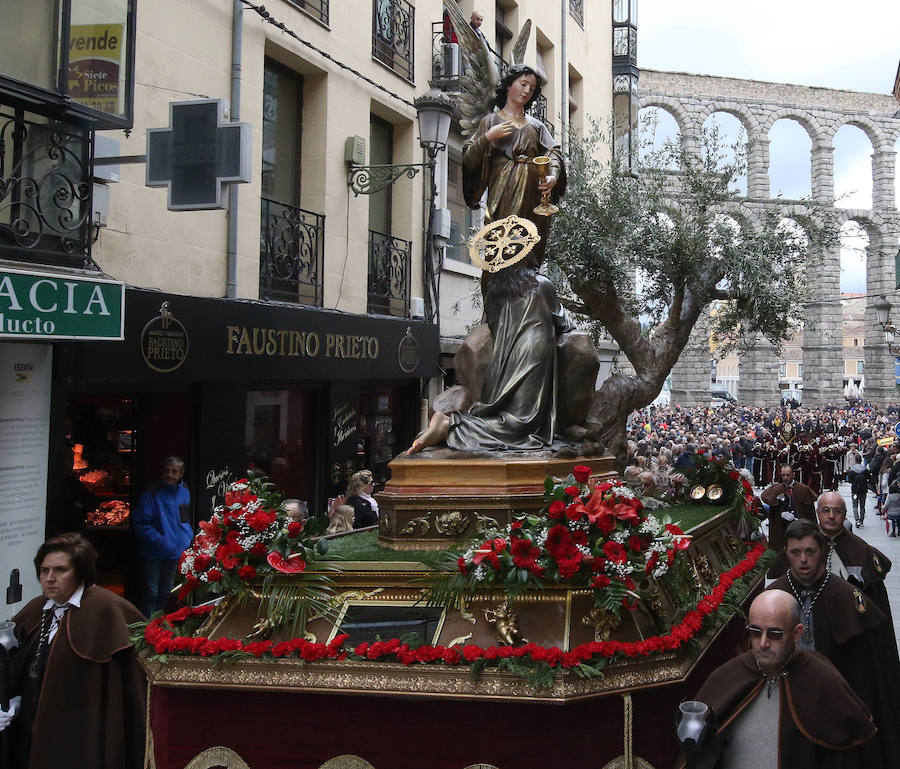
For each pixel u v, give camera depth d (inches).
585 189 503.5
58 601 164.7
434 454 200.1
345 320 440.1
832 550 206.5
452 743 150.3
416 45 545.0
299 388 433.4
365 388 516.1
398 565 169.3
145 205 325.1
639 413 1429.6
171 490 318.7
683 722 118.6
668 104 2009.1
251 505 174.4
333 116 453.1
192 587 177.5
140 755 163.3
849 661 175.2
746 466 1022.4
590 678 147.0
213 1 363.3
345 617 166.1
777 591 126.0
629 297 509.0
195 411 351.3
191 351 330.6
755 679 126.2
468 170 230.8
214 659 157.1
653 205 498.3
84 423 345.1
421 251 549.3
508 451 201.3
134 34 284.8
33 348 277.4
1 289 236.2
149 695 166.9
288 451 431.5
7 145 250.8
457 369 226.4
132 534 337.7
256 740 157.1
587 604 160.4
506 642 156.2
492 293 223.3
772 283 499.5
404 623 164.1
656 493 311.0
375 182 493.7
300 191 449.7
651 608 167.8
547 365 215.5
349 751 153.5
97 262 301.9
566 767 147.9
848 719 118.4
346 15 465.1
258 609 171.2
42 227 259.8
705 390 2095.2
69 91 263.1
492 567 160.9
